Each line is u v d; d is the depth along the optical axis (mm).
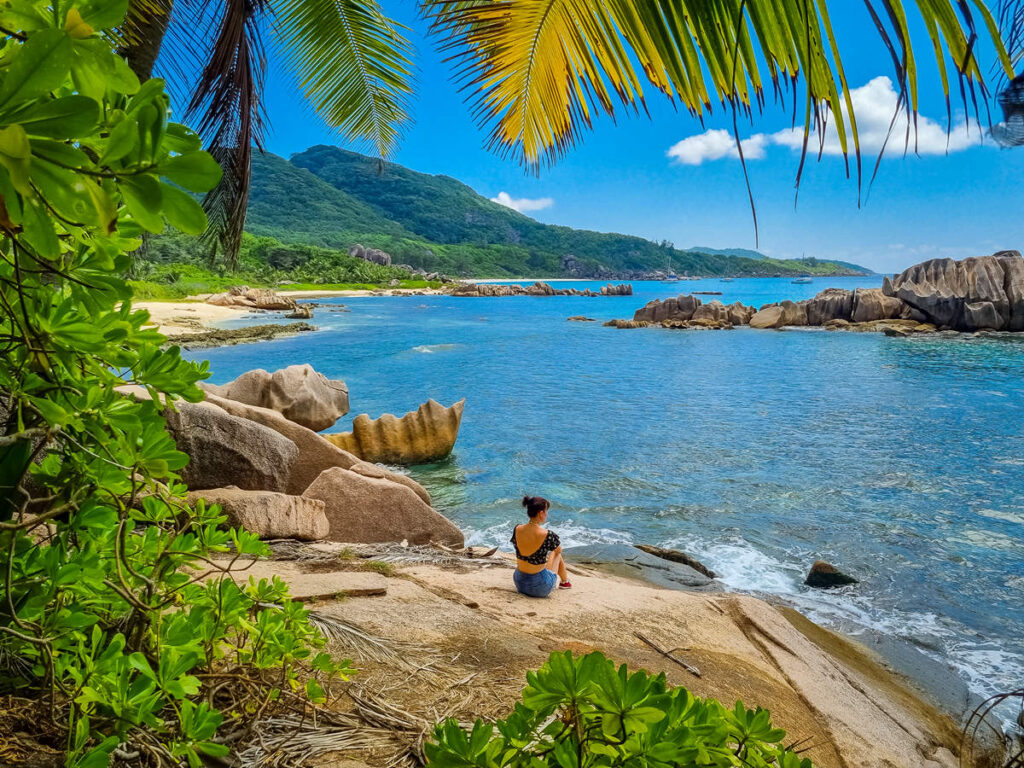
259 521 6902
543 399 24312
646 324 57906
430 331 52188
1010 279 46875
